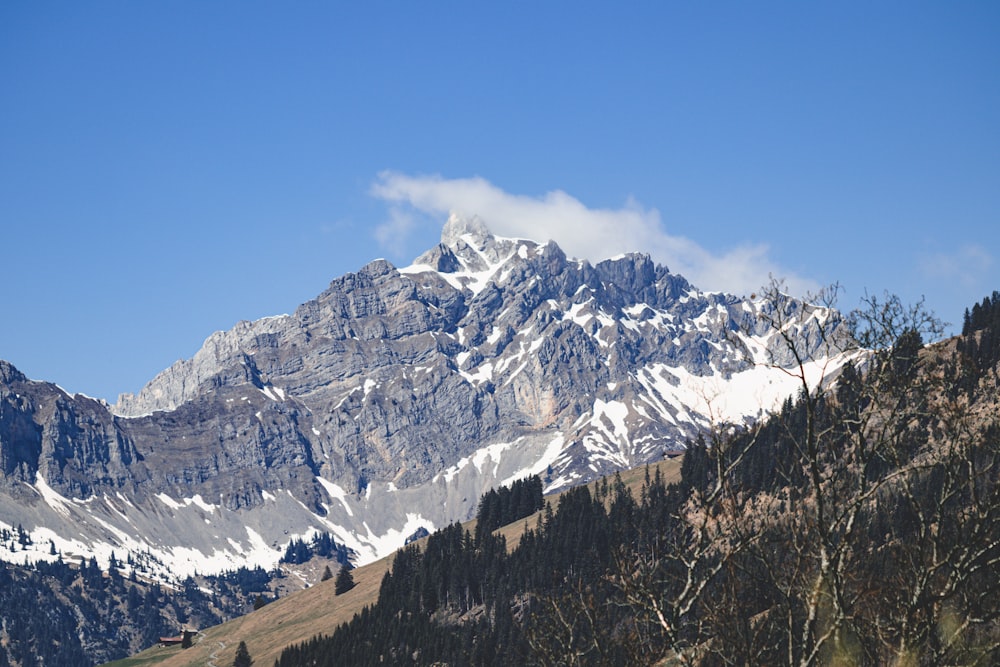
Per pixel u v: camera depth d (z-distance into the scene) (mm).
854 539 38688
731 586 39781
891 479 40562
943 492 40156
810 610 37906
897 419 40000
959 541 39812
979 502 39625
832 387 40281
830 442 40500
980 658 39500
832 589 38438
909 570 40656
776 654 41031
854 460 39906
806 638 38031
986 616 39625
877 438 40062
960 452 39562
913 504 40531
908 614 39156
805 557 39281
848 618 38375
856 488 40656
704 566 41219
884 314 40281
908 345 40156
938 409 39750
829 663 40312
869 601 41156
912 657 38688
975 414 39344
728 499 40594
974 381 39969
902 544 41156
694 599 39812
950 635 41156
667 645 40875
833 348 40406
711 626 40188
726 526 40281
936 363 40625
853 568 40875
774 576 39562
